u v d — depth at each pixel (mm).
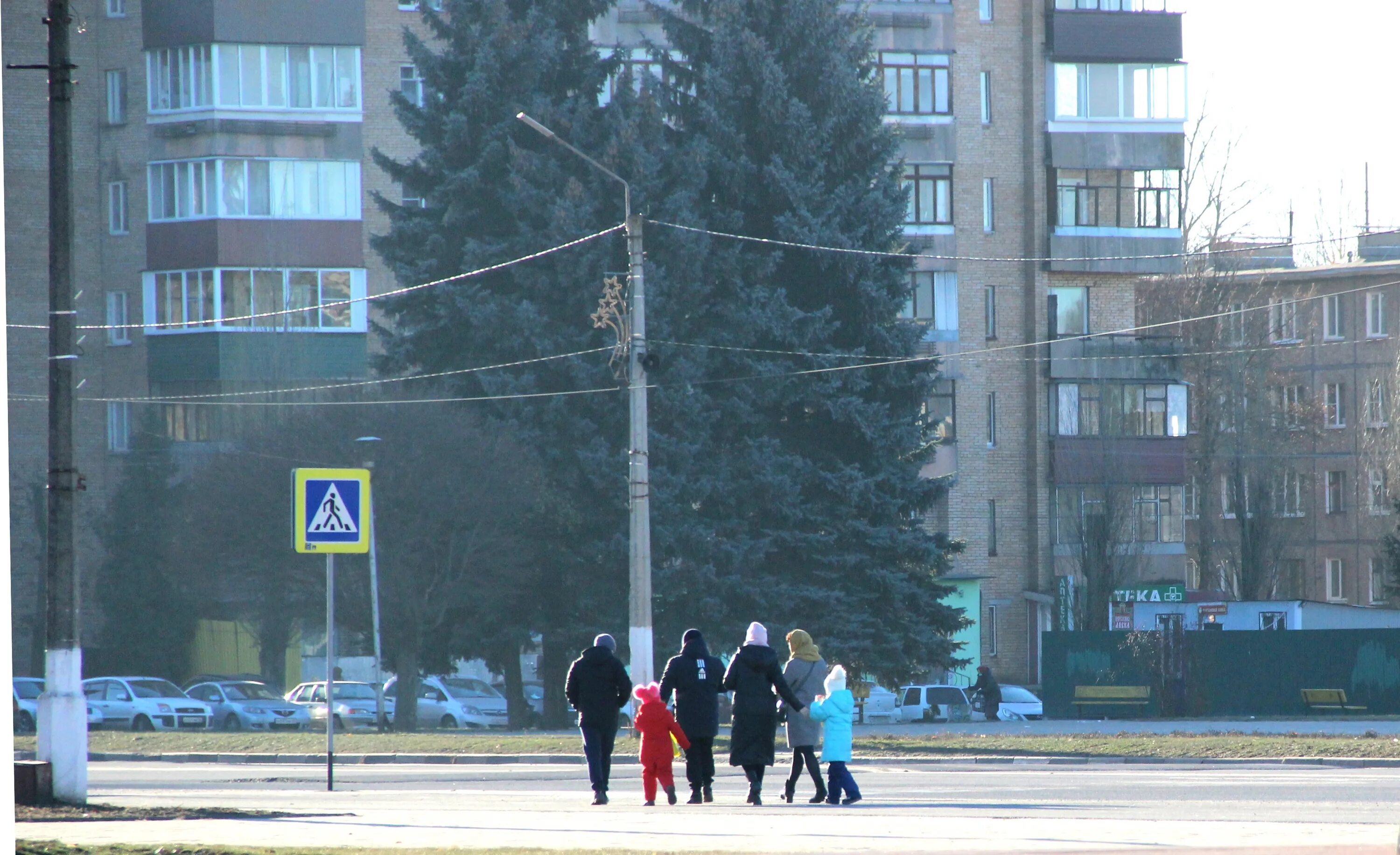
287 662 181125
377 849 36656
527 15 132625
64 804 51500
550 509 127750
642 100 131000
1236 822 44750
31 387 185750
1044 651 137500
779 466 133000
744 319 130625
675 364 127250
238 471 130500
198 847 36688
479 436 125750
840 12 142625
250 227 176250
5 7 188500
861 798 56250
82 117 189625
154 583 169875
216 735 104375
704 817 47125
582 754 88188
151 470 171875
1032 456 193125
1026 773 75188
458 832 42094
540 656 161500
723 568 130250
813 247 132125
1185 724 116688
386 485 124625
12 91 187375
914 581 141875
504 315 128750
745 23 136625
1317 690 131625
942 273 190625
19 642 180000
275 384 172250
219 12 177625
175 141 180000
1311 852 35594
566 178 129500
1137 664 135500
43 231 188375
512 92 131375
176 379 174500
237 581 134625
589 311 128125
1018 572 193000
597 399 128625
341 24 181000
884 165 140500
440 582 126812
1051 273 195000
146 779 77500
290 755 90938
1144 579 191625
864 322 135625
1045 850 36031
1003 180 195000
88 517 178750
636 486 98750
